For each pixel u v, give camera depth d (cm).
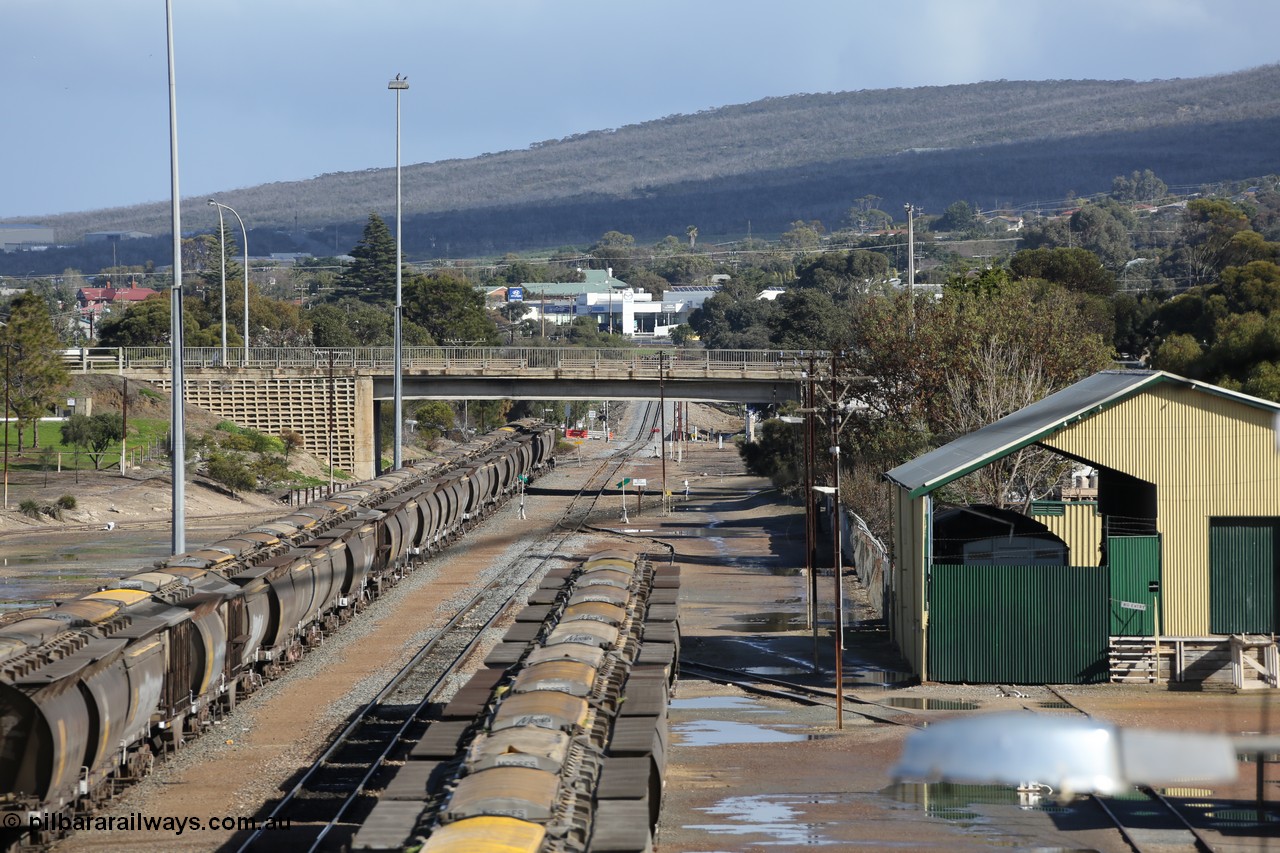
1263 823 6400
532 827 4088
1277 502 9506
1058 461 15212
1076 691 9300
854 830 6372
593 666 6131
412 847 4141
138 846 5900
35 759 5566
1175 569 9531
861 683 9744
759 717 8769
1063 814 6619
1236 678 9256
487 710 5619
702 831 6359
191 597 7725
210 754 7462
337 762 7319
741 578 15138
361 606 12631
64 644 6106
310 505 12706
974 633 9619
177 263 11012
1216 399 9525
